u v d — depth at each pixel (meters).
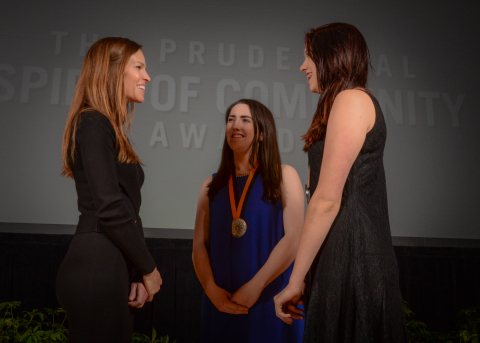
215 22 3.71
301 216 1.78
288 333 1.65
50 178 3.28
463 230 3.61
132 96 1.31
